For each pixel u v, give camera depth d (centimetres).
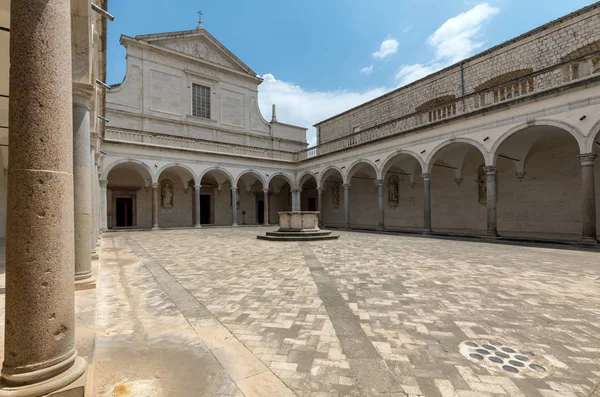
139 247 1302
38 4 238
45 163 235
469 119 1636
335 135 3294
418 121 1983
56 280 237
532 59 1730
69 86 257
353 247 1259
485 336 393
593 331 410
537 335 397
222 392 269
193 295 574
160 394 264
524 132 1517
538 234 1761
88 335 335
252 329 414
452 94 2156
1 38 587
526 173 1827
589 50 1515
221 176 3111
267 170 3020
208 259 978
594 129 1197
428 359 334
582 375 304
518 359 335
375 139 2195
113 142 2228
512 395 272
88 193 568
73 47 522
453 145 1784
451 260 937
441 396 269
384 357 338
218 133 3167
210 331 407
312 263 892
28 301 225
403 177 2602
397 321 442
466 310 488
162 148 2436
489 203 1551
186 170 2602
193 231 2284
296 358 335
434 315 466
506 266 840
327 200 3481
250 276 729
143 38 2767
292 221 1688
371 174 2808
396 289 610
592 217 1230
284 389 276
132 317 459
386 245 1326
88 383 262
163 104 2848
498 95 1534
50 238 234
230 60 3322
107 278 715
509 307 503
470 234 1769
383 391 276
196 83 3070
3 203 1387
